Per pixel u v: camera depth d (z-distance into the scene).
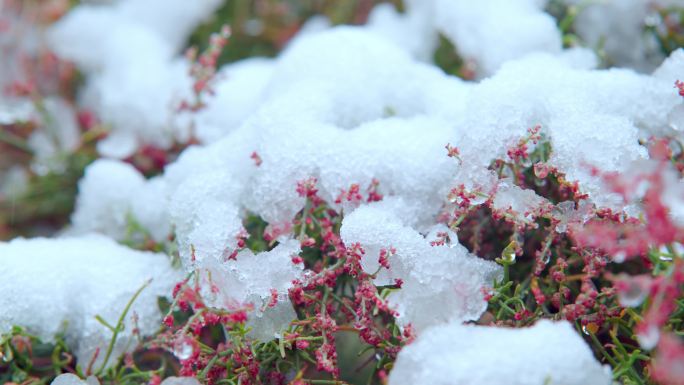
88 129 0.73
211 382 0.61
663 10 0.67
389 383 0.58
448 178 0.62
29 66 0.74
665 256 0.58
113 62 0.73
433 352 0.58
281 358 0.61
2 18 0.74
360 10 0.74
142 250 0.66
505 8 0.67
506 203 0.60
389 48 0.67
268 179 0.62
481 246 0.63
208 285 0.60
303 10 0.77
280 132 0.63
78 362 0.63
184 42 0.76
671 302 0.57
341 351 0.64
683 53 0.62
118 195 0.67
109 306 0.63
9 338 0.62
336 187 0.62
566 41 0.67
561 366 0.57
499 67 0.66
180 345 0.59
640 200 0.59
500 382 0.57
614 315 0.60
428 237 0.60
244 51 0.76
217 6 0.76
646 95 0.62
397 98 0.66
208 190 0.62
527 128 0.61
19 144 0.72
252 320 0.61
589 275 0.59
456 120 0.63
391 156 0.62
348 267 0.60
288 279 0.61
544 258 0.61
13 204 0.71
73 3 0.76
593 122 0.61
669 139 0.62
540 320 0.58
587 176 0.60
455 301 0.59
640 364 0.60
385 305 0.59
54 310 0.63
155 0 0.75
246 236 0.61
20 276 0.63
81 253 0.64
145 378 0.62
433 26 0.71
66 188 0.72
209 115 0.69
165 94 0.71
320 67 0.65
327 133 0.63
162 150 0.70
